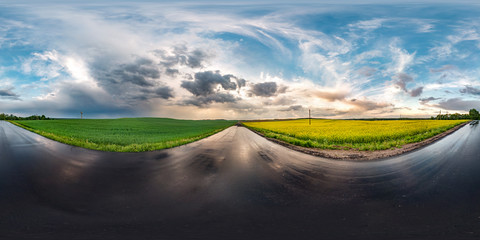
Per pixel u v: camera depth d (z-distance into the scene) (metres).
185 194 4.74
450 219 3.52
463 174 6.15
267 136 22.59
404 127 28.17
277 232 3.20
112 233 3.21
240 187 5.22
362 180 5.77
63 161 8.49
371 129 25.70
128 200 4.41
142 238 3.08
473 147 11.41
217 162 8.40
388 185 5.30
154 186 5.31
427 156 9.12
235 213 3.82
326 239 3.00
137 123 66.44
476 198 4.34
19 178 6.06
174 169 7.16
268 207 4.05
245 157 9.59
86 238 3.09
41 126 39.81
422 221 3.47
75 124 51.12
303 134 20.19
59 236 3.14
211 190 5.00
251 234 3.15
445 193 4.68
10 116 121.56
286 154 10.47
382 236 3.06
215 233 3.18
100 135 23.17
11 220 3.62
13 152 10.78
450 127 30.19
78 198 4.55
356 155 9.75
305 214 3.76
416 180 5.68
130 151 11.37
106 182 5.65
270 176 6.23
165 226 3.39
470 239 2.95
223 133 29.62
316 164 7.96
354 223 3.44
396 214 3.73
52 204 4.25
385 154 9.87
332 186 5.27
